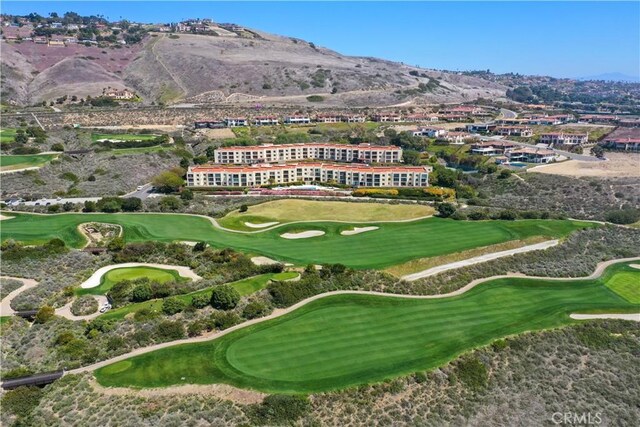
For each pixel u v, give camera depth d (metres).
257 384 65.88
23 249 107.81
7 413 61.62
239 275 96.56
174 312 82.75
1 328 80.62
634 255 118.81
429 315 86.50
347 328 80.75
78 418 60.41
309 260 106.25
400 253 111.06
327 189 173.50
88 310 85.75
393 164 197.75
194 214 143.38
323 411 62.62
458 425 64.19
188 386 65.56
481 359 74.56
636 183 170.38
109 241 118.75
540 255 114.25
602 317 88.94
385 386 66.69
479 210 147.62
